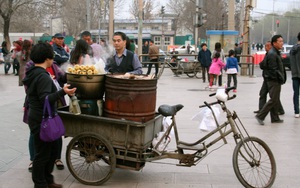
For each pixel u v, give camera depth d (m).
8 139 6.59
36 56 4.11
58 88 4.91
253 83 16.02
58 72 5.20
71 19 52.72
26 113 4.77
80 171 4.96
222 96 4.52
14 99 10.98
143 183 4.67
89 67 4.63
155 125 4.73
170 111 4.53
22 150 5.97
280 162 5.48
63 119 4.73
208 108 4.79
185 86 14.89
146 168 5.21
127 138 4.41
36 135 4.17
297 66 8.49
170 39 60.50
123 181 4.74
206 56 16.23
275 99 7.80
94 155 4.65
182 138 6.56
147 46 25.42
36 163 4.23
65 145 6.26
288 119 8.49
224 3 54.22
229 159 5.55
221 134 4.61
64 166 5.23
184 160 4.59
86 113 4.67
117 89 4.46
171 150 5.05
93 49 5.66
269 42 8.70
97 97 4.70
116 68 5.25
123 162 4.58
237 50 22.20
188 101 10.90
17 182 4.68
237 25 52.47
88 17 28.92
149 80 4.48
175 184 4.64
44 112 4.04
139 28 23.69
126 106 4.46
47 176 4.47
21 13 35.34
